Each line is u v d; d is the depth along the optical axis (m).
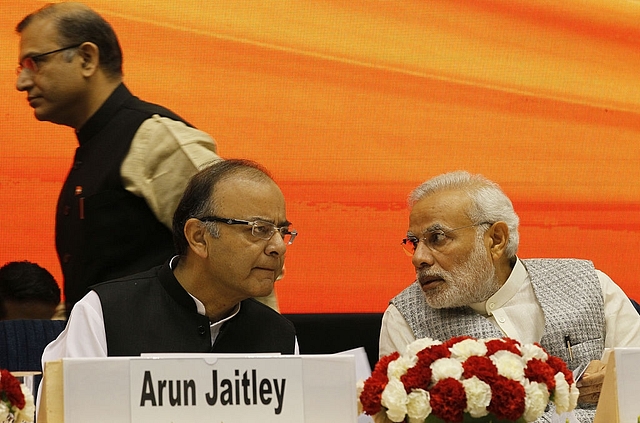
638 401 3.39
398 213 6.97
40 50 4.98
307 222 6.88
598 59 7.18
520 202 7.07
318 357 3.16
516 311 4.91
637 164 7.18
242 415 3.06
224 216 4.02
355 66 6.95
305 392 3.13
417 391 3.14
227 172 4.09
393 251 6.96
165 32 6.72
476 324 4.84
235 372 3.08
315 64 6.91
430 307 4.95
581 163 7.13
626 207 7.16
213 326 4.29
